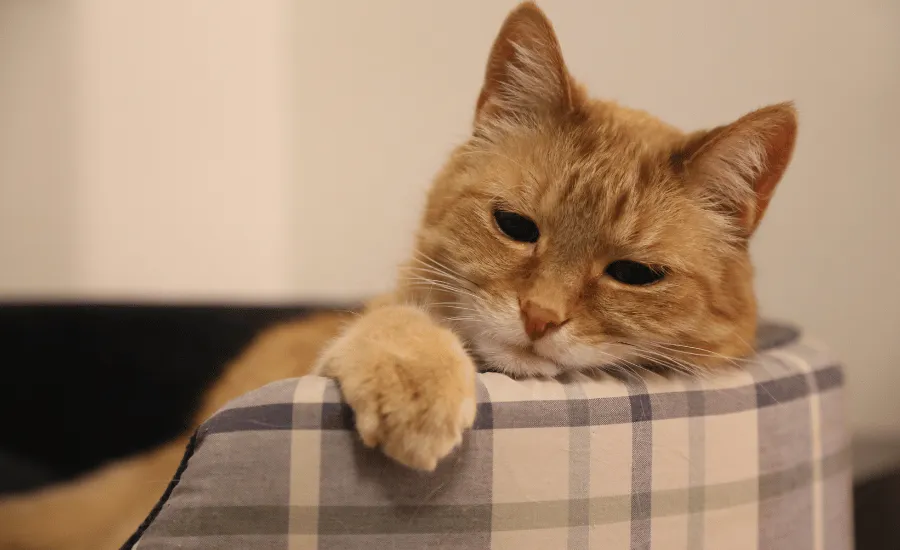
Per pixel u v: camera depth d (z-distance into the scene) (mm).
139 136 1780
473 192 1011
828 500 1057
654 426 833
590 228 927
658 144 1000
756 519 934
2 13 1681
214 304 1712
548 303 888
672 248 948
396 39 1716
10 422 1645
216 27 1729
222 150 1791
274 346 1437
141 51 1739
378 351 719
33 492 1532
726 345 1010
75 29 1716
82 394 1674
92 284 1841
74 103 1752
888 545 1507
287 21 1719
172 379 1704
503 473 738
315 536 684
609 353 938
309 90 1752
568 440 771
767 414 943
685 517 861
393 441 672
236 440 666
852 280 1866
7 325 1631
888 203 1830
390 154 1772
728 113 1733
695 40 1693
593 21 1653
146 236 1828
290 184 1804
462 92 1722
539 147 995
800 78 1743
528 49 1017
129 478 1479
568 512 772
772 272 1848
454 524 723
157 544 669
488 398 744
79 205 1803
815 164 1798
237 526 669
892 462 1736
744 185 1001
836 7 1716
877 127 1789
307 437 678
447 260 1017
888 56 1753
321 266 1841
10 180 1778
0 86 1723
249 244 1836
